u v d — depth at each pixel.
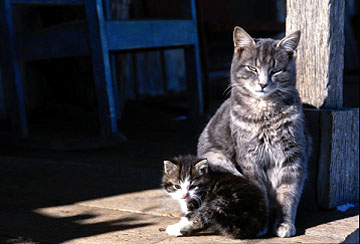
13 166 2.49
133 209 2.12
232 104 2.08
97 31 2.68
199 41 3.56
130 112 3.82
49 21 4.00
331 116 2.09
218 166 2.05
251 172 2.04
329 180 2.10
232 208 1.96
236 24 3.76
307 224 2.03
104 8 3.49
